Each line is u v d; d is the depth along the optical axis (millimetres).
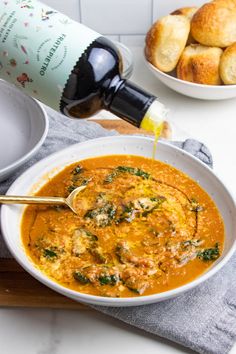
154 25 1024
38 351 679
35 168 783
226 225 728
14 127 889
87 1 1133
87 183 775
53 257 685
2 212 714
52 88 738
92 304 671
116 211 732
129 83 715
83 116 769
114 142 821
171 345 685
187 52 1016
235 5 1005
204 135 967
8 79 773
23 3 742
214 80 997
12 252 666
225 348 666
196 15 1015
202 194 766
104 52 725
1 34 736
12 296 708
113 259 684
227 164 909
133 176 785
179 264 678
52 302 707
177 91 1027
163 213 730
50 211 741
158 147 813
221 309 694
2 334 693
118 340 688
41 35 726
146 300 624
